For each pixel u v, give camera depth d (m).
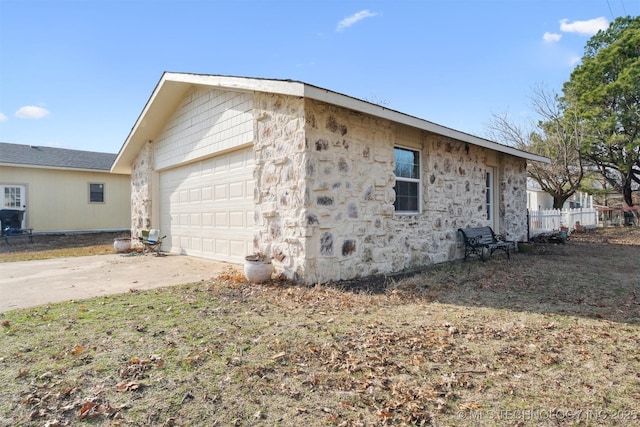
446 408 2.24
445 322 3.88
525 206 11.31
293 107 5.55
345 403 2.29
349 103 5.37
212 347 3.12
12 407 2.21
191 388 2.45
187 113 9.22
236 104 7.40
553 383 2.56
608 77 17.78
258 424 2.08
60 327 3.62
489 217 10.09
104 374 2.63
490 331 3.60
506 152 9.40
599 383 2.56
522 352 3.09
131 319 3.88
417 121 6.57
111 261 8.62
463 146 8.80
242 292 5.12
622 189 19.58
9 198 15.62
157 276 6.52
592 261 8.29
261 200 6.19
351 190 6.05
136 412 2.17
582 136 17.23
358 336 3.43
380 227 6.57
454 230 8.42
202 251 9.07
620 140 16.83
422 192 7.68
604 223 20.27
